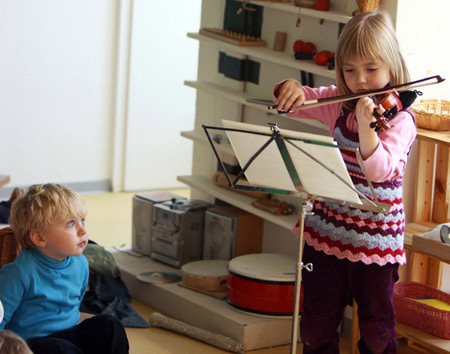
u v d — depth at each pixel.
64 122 5.61
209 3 4.23
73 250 2.44
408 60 3.17
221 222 3.91
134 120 5.86
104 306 3.53
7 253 3.05
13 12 5.27
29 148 5.52
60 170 5.68
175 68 5.91
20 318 2.42
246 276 3.31
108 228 5.07
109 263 3.77
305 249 2.65
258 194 3.85
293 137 2.11
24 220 2.41
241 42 3.77
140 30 5.71
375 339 2.54
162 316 3.47
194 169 4.43
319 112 2.64
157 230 4.09
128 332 3.39
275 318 3.30
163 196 4.29
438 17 3.21
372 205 2.20
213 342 3.28
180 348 3.26
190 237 4.03
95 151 5.79
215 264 3.75
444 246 2.80
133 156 5.93
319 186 2.23
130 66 5.73
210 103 4.28
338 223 2.49
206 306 3.43
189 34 4.13
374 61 2.35
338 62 2.45
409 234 3.10
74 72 5.57
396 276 2.57
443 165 3.23
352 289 2.57
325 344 2.64
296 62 3.44
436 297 3.23
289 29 3.71
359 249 2.46
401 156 2.34
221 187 4.05
